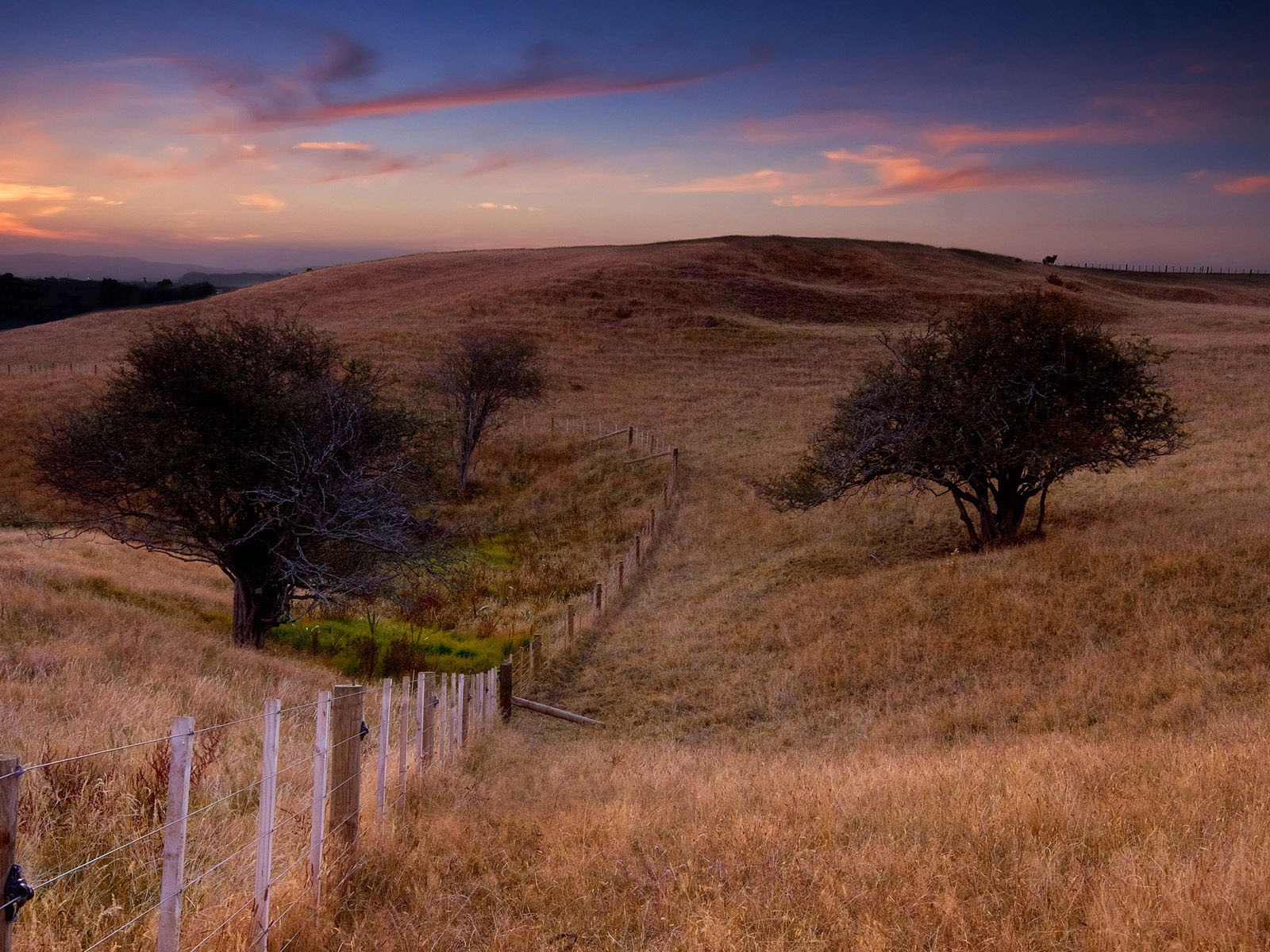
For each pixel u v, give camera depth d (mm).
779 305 86688
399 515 20391
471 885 6051
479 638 24172
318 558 20828
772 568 28188
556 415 52594
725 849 6348
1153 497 28547
